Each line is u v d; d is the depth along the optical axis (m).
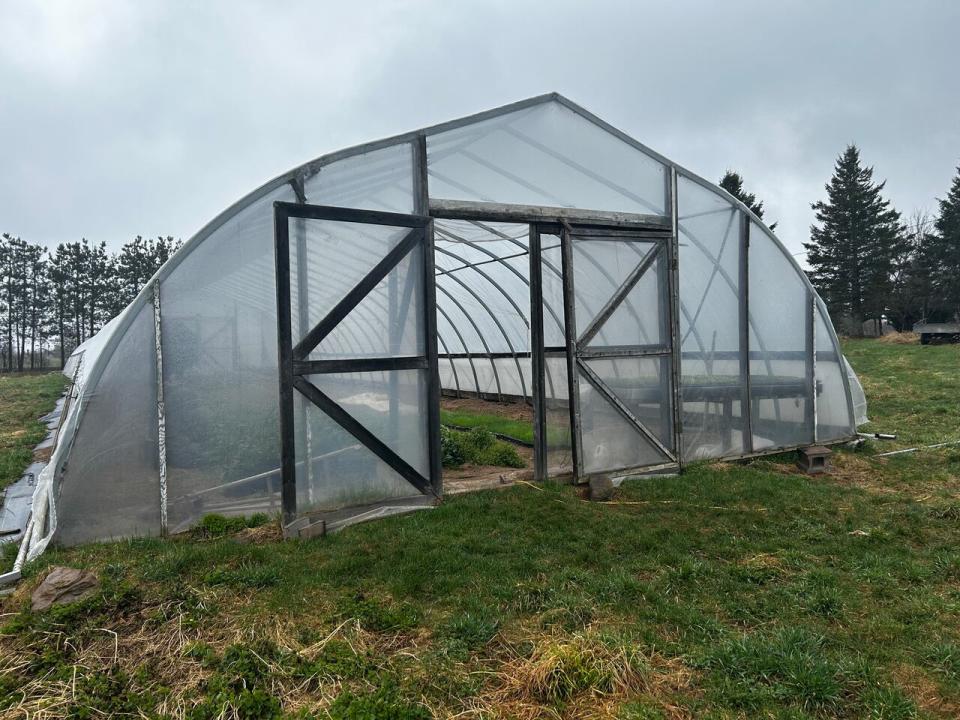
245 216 5.89
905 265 45.72
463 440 9.30
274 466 6.09
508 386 14.75
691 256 7.97
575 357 7.13
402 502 6.28
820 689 3.09
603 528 5.56
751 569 4.63
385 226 6.22
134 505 5.53
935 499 6.43
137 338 5.54
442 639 3.64
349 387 6.10
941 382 15.38
